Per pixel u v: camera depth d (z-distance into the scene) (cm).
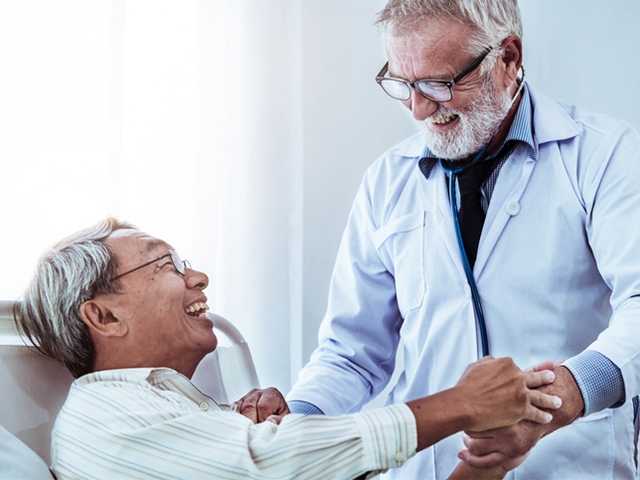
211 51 222
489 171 166
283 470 123
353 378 174
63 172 205
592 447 154
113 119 208
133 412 130
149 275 145
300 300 228
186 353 147
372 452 124
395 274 173
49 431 146
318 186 236
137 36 216
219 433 126
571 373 141
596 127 162
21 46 204
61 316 142
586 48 230
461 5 152
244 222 225
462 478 143
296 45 230
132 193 214
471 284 161
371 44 238
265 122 226
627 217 152
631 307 146
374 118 239
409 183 175
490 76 156
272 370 226
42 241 203
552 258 158
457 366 162
